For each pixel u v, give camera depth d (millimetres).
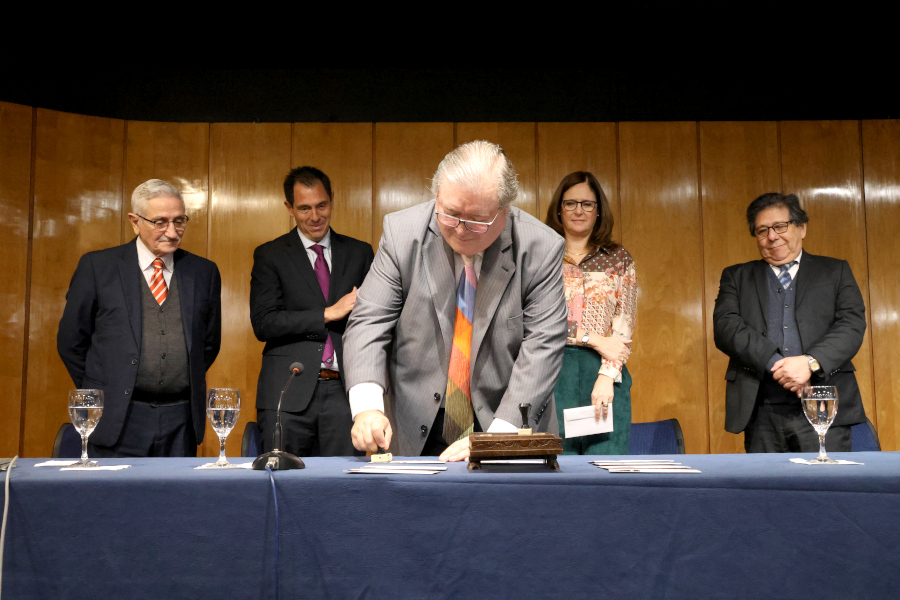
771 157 4406
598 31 4133
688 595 1380
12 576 1380
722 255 4355
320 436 3006
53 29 4020
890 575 1375
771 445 2895
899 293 4293
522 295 2070
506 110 4465
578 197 3059
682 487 1398
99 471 1521
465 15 4000
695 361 4289
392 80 4457
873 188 4367
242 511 1398
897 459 1817
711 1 3887
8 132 4082
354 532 1396
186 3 3855
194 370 2869
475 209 1777
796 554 1385
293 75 4438
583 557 1385
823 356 2797
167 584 1383
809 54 4336
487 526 1391
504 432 1750
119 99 4348
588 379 2893
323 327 3008
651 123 4441
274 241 3287
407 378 2049
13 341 3998
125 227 4277
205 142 4371
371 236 4352
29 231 4090
